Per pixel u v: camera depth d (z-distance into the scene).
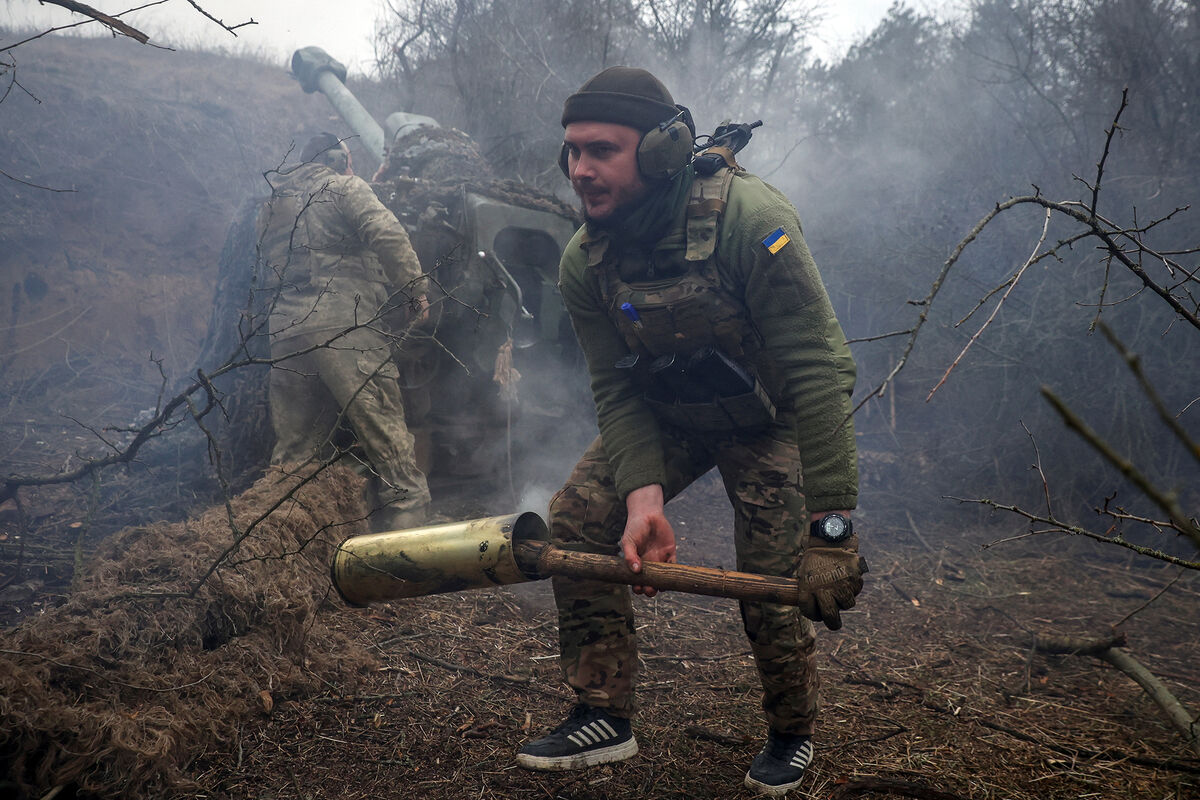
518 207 4.02
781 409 1.91
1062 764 2.16
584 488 1.97
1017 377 4.83
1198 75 4.84
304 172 3.54
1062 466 4.55
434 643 2.64
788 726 1.95
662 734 2.19
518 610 3.01
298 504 2.83
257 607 2.27
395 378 3.47
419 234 3.93
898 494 4.81
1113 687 2.74
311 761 1.92
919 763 2.12
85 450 4.45
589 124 1.71
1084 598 3.60
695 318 1.74
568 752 1.92
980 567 3.92
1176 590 3.72
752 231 1.67
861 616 3.30
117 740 1.62
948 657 2.92
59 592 2.91
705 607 3.27
